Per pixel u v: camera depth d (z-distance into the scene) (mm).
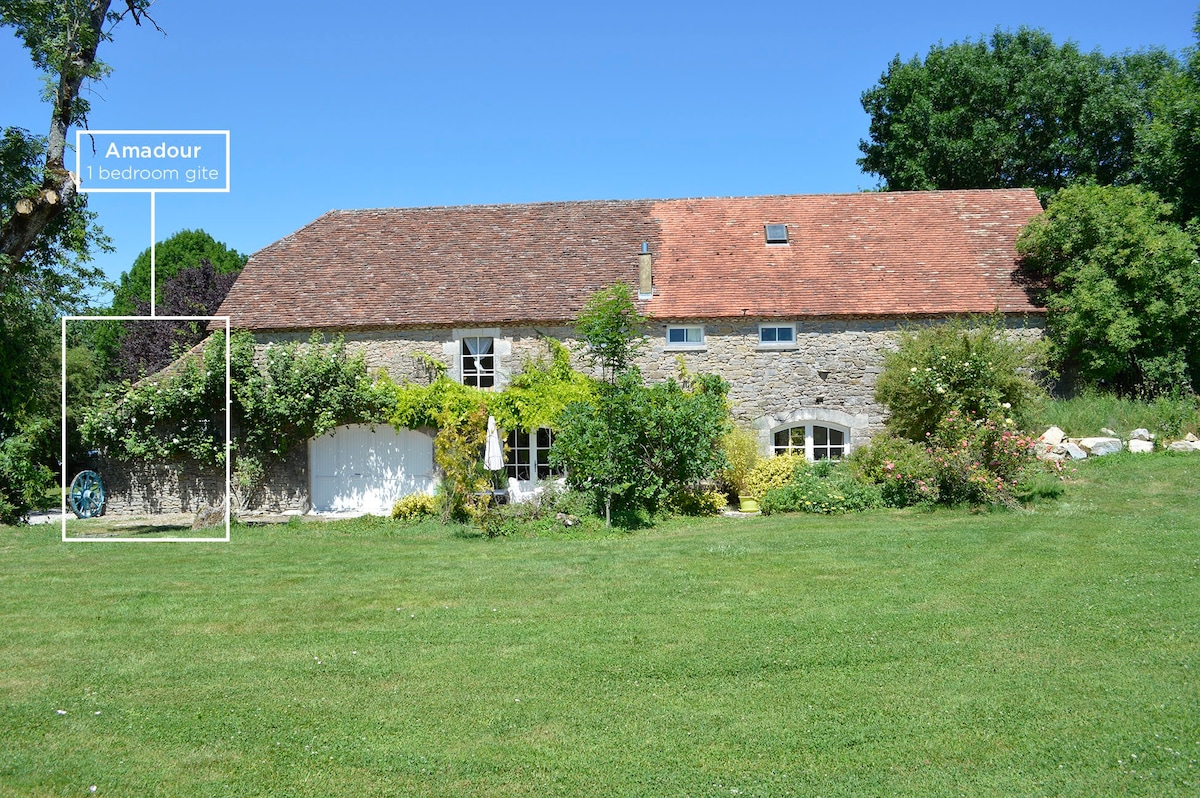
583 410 16812
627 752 6156
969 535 13102
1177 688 6898
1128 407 19250
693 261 21031
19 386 19047
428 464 19484
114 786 5762
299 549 14250
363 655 8297
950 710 6672
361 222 23125
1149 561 10945
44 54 14344
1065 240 19484
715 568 11766
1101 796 5387
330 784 5770
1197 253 23125
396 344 19906
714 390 18766
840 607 9531
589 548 13719
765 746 6195
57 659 8281
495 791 5648
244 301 20719
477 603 10195
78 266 20344
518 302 19953
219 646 8656
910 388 17484
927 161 31203
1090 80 30594
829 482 17203
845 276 20375
